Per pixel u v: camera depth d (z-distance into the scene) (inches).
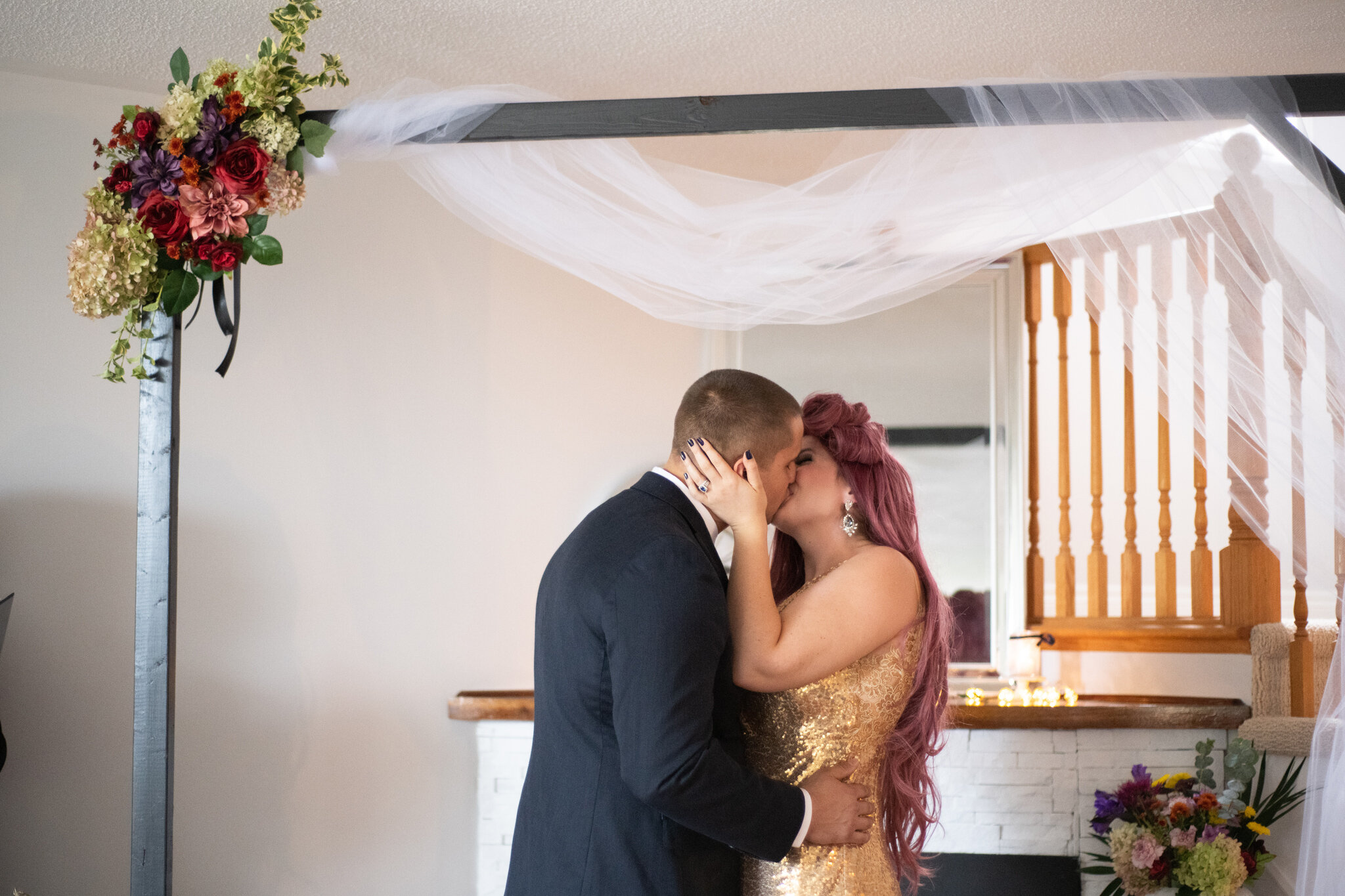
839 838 71.6
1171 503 172.9
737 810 64.9
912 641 79.4
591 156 97.8
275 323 138.9
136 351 130.3
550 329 151.9
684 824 64.4
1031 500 160.7
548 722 69.2
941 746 84.5
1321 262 88.0
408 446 144.3
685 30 118.9
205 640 133.5
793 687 73.3
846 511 81.2
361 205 144.0
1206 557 150.0
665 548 65.2
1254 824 120.2
